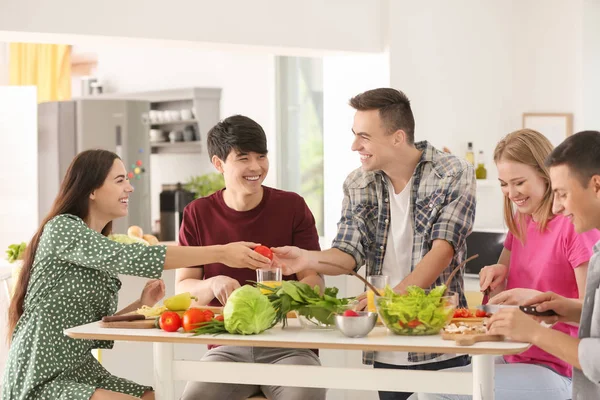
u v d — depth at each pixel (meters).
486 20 5.45
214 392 2.93
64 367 2.84
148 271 2.75
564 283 2.82
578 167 2.21
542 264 2.86
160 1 4.47
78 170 2.99
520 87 5.56
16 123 6.76
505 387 2.61
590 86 5.26
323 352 4.16
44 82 9.48
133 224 8.01
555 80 5.39
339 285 4.31
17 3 4.17
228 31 4.65
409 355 3.07
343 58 5.33
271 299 2.50
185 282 3.18
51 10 4.23
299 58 6.90
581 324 2.23
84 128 7.90
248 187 3.22
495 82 5.51
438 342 2.22
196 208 3.34
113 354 3.91
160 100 8.48
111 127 7.96
